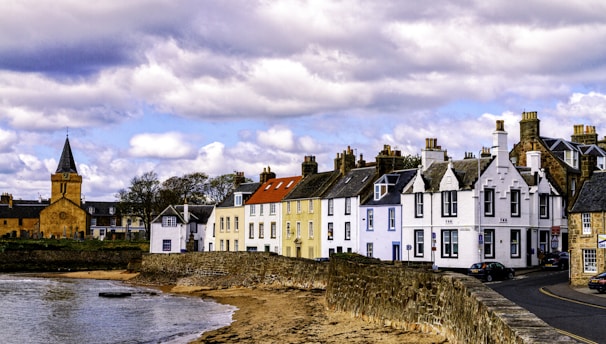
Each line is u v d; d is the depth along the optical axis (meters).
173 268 75.31
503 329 13.98
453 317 20.94
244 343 30.33
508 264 62.25
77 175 152.00
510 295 38.91
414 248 65.75
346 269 35.53
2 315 45.59
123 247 107.81
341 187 77.62
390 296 28.09
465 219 61.22
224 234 97.44
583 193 49.62
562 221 68.12
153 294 61.62
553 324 25.91
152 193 135.38
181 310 47.91
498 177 62.50
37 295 60.25
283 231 85.06
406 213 66.75
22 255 98.69
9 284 72.69
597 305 33.44
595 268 47.19
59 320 43.03
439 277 23.14
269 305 45.81
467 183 61.94
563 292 41.34
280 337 30.30
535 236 64.94
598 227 47.38
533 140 72.75
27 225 158.88
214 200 144.62
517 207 63.50
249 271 62.84
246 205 92.62
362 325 30.00
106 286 71.31
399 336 24.75
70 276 85.81
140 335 36.28
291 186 87.31
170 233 103.12
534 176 65.88
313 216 79.75
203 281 67.56
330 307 38.25
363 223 71.81
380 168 73.44
